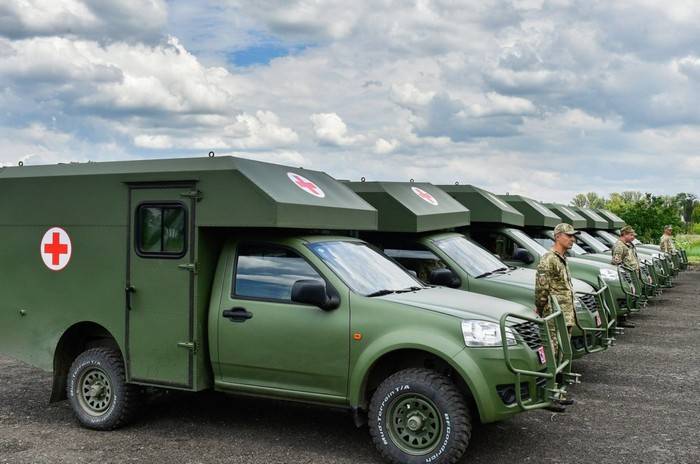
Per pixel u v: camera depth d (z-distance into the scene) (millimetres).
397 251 9055
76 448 6199
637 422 6992
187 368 6402
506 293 8477
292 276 6207
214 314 6355
